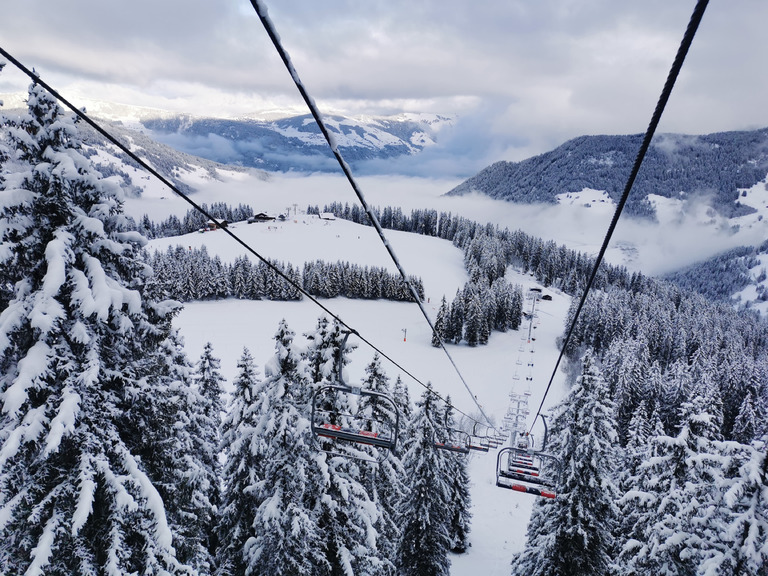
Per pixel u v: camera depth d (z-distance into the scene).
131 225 10.16
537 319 130.00
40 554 8.19
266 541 15.27
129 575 9.09
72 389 8.70
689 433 19.58
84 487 8.58
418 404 26.23
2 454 7.91
